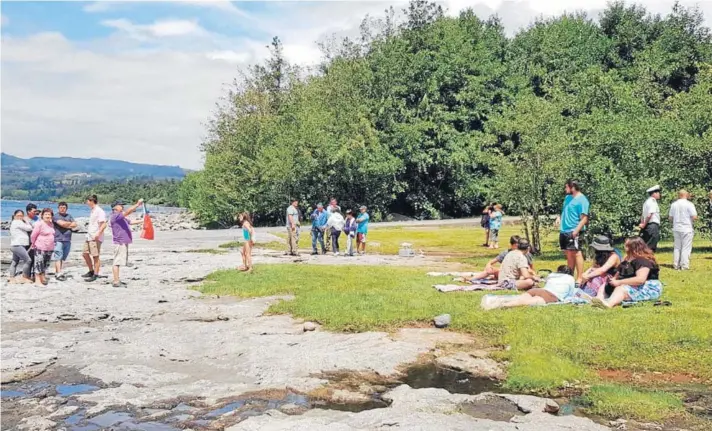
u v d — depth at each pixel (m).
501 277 13.81
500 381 7.85
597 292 12.09
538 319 10.34
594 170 20.47
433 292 13.47
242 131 58.00
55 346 9.63
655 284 11.69
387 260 22.66
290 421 6.32
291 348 9.31
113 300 13.71
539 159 23.17
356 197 59.22
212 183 59.22
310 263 21.34
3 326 11.22
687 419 6.35
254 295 14.22
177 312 12.35
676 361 8.24
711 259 19.23
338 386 7.67
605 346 8.87
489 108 62.22
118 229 16.03
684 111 23.58
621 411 6.60
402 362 8.62
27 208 17.11
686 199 16.55
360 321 10.91
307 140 54.53
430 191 63.59
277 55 62.91
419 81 62.06
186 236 38.00
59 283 16.38
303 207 56.97
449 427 6.04
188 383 7.89
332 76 59.22
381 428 6.12
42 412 6.82
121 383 7.88
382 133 58.09
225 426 6.35
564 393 7.32
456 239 34.25
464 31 67.31
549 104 24.97
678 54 66.75
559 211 23.11
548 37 70.00
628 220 20.66
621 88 28.00
